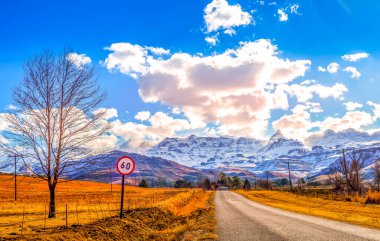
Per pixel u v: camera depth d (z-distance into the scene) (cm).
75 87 2392
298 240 1507
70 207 3722
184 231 1906
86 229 1427
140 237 1580
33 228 1645
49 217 2309
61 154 2345
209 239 1577
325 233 1739
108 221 1655
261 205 5388
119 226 1609
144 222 2000
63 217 2364
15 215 2630
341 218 2773
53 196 2338
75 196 7438
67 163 2362
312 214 3291
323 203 6159
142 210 2414
